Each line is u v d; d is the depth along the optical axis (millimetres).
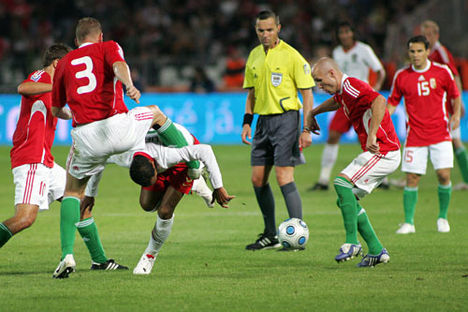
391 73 67250
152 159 18328
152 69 72688
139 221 30281
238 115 68688
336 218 30422
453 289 17375
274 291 17375
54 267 20781
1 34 88812
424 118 27734
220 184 18734
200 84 70500
